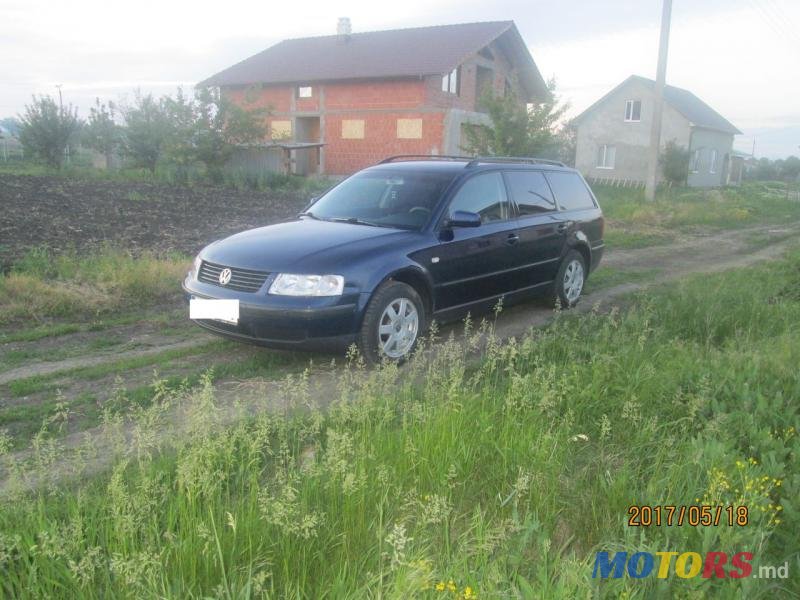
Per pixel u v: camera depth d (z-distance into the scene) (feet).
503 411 13.76
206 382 11.96
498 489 11.30
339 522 9.78
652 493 10.90
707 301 24.16
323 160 120.78
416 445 11.94
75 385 16.70
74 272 27.02
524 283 24.35
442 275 20.33
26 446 13.08
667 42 78.84
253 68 127.03
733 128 168.45
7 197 57.31
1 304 22.97
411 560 8.57
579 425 14.16
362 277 17.80
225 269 18.38
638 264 41.37
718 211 78.89
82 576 8.41
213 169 88.89
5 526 9.39
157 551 8.95
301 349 17.56
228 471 11.41
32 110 104.58
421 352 18.33
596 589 8.23
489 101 75.51
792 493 10.98
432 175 22.21
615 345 18.74
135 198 62.80
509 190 23.93
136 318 23.17
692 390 15.38
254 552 9.07
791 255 40.91
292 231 20.10
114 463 11.32
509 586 8.61
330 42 129.90
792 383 15.67
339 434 11.84
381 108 113.19
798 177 258.16
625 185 140.87
